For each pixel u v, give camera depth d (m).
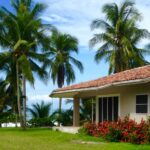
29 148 21.27
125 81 24.12
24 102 44.50
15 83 45.03
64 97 37.62
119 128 24.12
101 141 24.47
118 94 27.77
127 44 46.44
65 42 53.41
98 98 31.03
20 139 27.25
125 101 26.84
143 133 22.62
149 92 24.19
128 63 47.22
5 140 26.50
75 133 29.88
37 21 40.94
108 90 28.27
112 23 48.16
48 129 38.38
